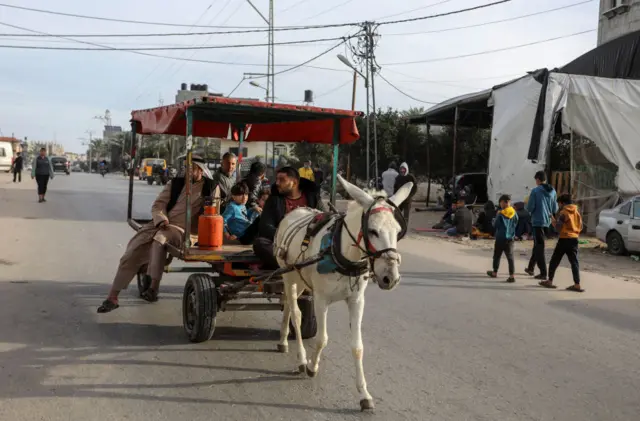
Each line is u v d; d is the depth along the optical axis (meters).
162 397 4.96
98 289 8.98
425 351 6.46
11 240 13.24
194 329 6.39
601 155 18.64
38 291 8.64
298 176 6.72
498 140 19.98
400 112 35.69
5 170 45.56
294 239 5.59
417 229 19.75
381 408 4.86
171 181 7.73
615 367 6.11
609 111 18.30
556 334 7.32
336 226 4.91
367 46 27.31
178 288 9.27
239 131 9.66
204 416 4.60
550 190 11.14
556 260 10.33
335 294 4.98
